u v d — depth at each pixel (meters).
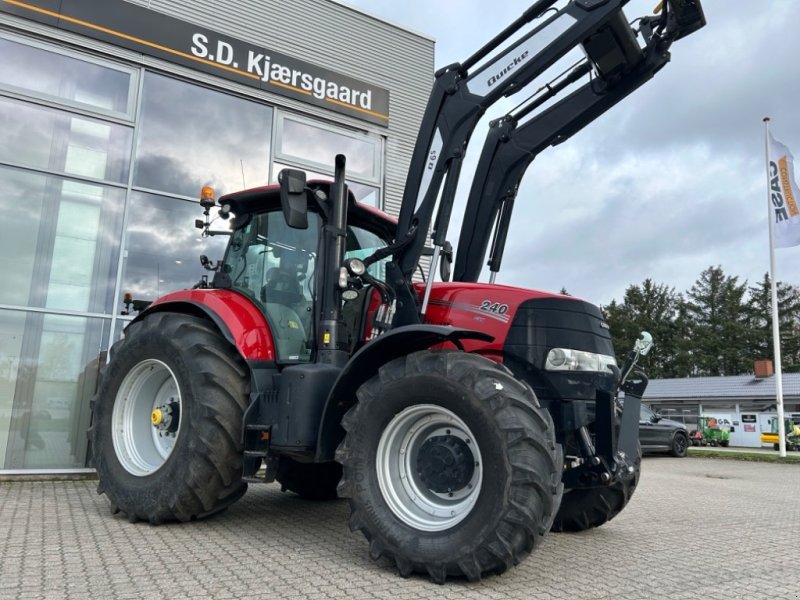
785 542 4.22
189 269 7.31
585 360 3.73
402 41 9.59
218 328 4.38
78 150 6.75
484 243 4.60
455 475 3.10
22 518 4.21
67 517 4.28
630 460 3.72
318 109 8.51
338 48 8.95
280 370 4.20
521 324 3.67
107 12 6.98
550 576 3.11
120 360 4.48
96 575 2.89
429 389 3.09
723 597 2.83
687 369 49.47
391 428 3.24
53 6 6.67
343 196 4.02
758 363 28.00
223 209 4.80
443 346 3.73
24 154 6.46
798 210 16.72
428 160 3.97
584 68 4.31
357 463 3.22
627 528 4.64
